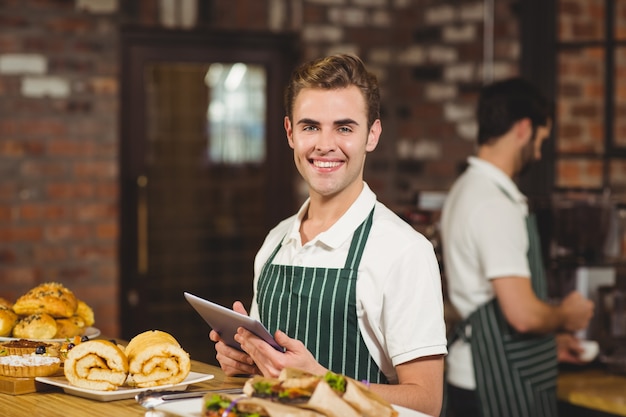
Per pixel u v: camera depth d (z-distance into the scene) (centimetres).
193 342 548
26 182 492
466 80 521
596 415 340
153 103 529
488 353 332
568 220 386
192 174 543
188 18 518
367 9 558
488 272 324
